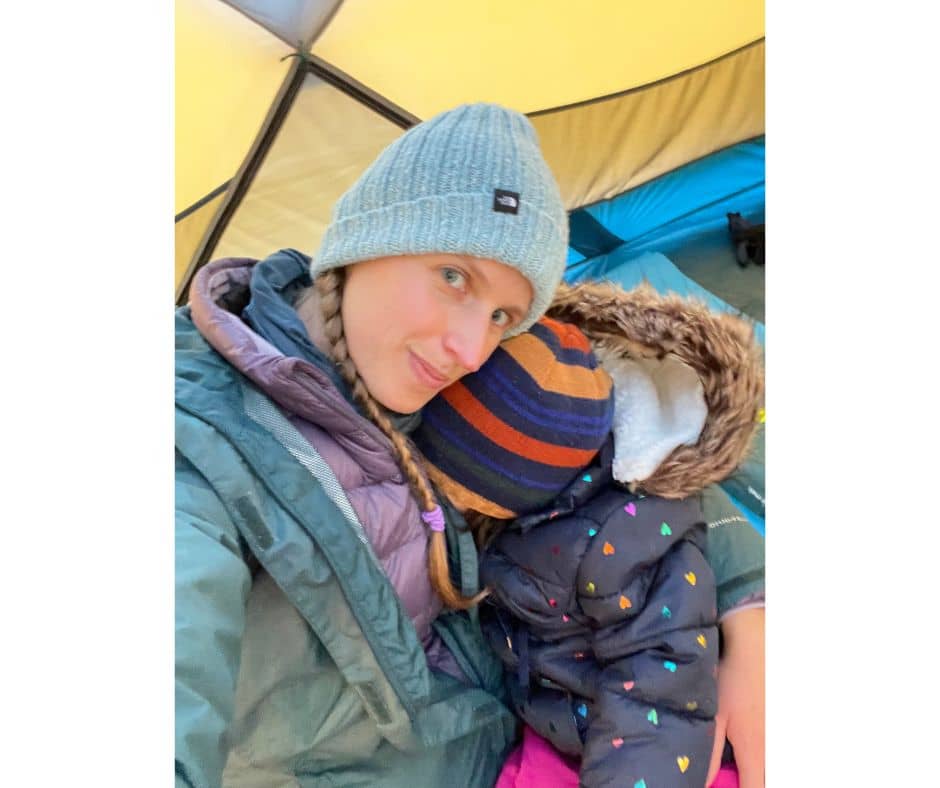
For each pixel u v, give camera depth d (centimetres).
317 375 64
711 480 80
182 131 95
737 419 79
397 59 101
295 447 64
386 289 68
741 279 125
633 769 69
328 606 62
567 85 110
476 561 78
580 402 74
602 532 75
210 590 51
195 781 44
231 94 97
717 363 79
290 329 70
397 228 66
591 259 129
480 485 74
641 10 103
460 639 83
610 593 74
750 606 87
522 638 81
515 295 69
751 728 81
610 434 80
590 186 123
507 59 105
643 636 74
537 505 76
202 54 93
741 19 109
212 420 59
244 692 63
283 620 64
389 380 70
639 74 113
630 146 121
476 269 67
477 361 68
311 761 70
